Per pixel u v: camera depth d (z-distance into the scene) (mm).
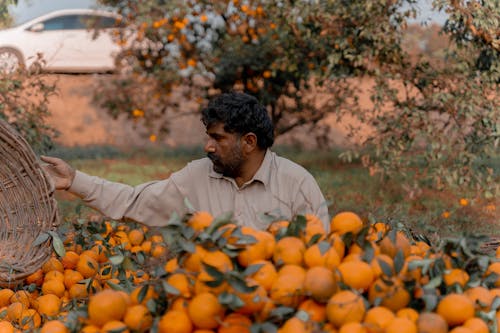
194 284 1700
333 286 1674
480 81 5359
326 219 2410
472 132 5449
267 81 8414
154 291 1779
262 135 2484
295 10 5879
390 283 1689
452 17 5098
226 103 2410
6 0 7562
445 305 1693
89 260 2582
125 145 11727
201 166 2625
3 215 2490
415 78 5770
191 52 8828
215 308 1633
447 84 5547
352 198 6582
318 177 8023
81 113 11867
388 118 5762
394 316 1646
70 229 3188
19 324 2203
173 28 8172
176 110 9930
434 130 5477
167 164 9523
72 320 1811
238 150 2443
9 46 11188
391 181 7266
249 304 1638
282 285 1703
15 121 5863
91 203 2613
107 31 9617
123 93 9773
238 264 1785
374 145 5945
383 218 2764
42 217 2408
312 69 6613
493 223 5586
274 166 2588
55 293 2451
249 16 7887
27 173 2426
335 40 5969
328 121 11328
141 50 9172
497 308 1822
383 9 5578
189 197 2617
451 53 5582
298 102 8695
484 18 4992
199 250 1723
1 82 5660
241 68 8383
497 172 6789
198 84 9336
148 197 2635
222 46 8453
